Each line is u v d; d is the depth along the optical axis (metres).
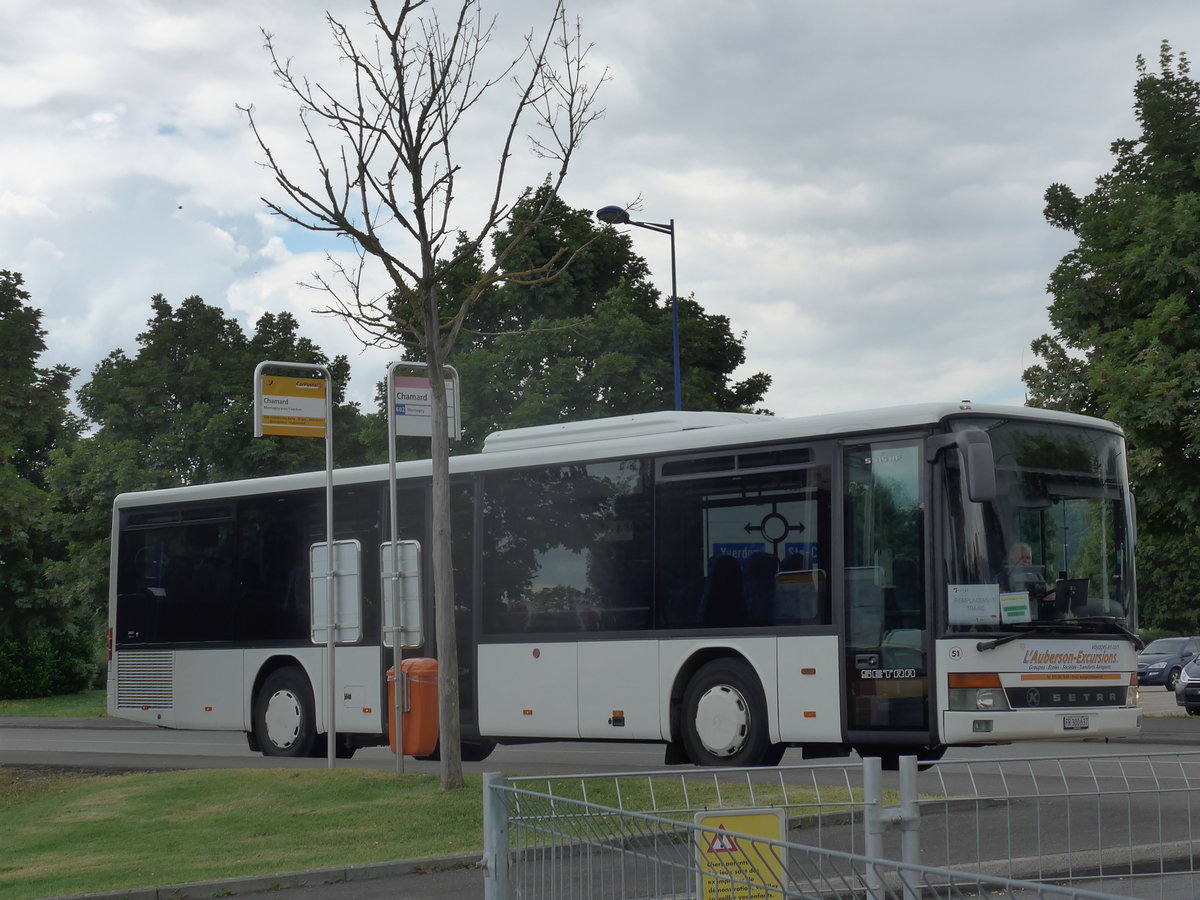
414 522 17.48
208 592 19.66
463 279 36.31
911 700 13.41
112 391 41.22
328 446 15.77
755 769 5.33
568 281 36.06
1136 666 14.27
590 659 15.66
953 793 5.58
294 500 18.91
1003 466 13.83
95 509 38.88
